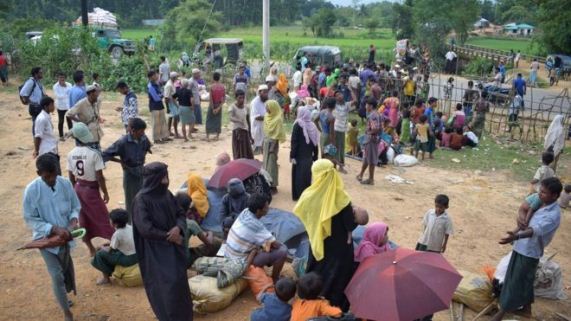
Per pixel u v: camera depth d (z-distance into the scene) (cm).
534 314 628
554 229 554
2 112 1616
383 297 447
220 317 584
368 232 586
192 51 2822
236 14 9144
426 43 4331
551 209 556
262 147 1065
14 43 2356
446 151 1469
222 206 725
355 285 479
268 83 1634
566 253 831
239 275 605
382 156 1270
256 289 611
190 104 1334
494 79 2695
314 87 1972
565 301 664
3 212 848
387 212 939
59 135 1281
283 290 514
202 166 1127
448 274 469
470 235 868
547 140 1242
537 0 3244
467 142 1534
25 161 1121
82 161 662
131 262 632
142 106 1839
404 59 3359
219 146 1308
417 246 684
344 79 1820
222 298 585
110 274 644
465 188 1128
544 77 3597
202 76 2206
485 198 1066
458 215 957
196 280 600
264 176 826
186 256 529
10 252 716
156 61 2345
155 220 498
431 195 1059
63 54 2194
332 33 7812
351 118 1791
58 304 599
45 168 515
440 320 600
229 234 633
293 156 901
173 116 1355
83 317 574
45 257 527
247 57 2845
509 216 968
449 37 5044
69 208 547
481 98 1648
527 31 8062
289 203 932
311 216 549
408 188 1098
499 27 8594
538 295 665
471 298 614
